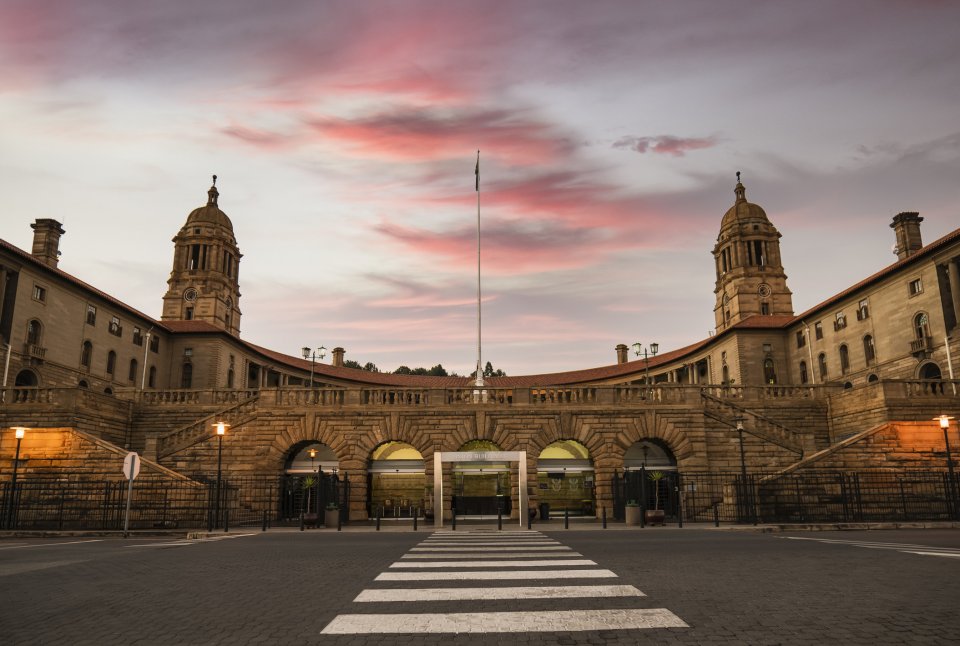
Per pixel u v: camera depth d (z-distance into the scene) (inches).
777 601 366.3
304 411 1412.4
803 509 1222.9
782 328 2864.2
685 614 335.6
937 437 1349.7
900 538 810.2
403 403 1441.9
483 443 1568.7
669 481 1406.3
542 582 440.1
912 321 2135.8
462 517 1358.3
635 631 301.7
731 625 311.0
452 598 384.8
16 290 2032.5
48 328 2165.4
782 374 2849.4
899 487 1272.1
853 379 2429.9
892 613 332.5
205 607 365.1
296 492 1470.2
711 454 1432.1
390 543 776.3
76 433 1333.7
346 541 816.3
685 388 1445.6
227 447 1423.5
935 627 302.7
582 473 1550.2
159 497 1205.1
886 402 1473.9
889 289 2247.8
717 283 3870.6
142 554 654.5
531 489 1390.3
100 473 1280.8
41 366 2113.7
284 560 587.2
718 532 953.5
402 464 1406.3
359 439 1401.3
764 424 1477.6
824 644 276.4
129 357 2618.1
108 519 1187.3
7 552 695.1
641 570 494.3
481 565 534.3
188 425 1460.4
